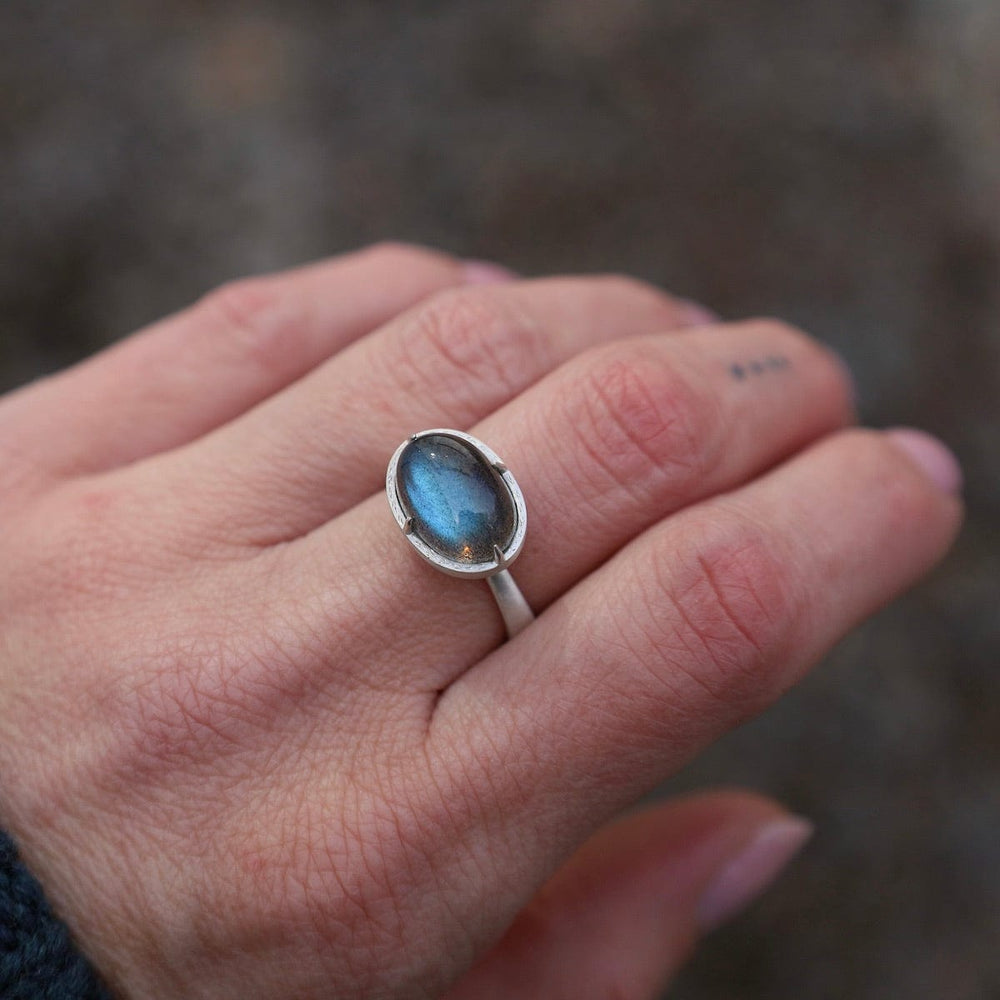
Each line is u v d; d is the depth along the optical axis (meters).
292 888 0.12
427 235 0.23
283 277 0.16
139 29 0.25
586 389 0.13
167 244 0.23
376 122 0.24
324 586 0.12
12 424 0.14
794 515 0.13
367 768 0.12
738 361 0.14
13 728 0.12
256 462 0.13
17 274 0.22
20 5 0.25
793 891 0.18
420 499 0.12
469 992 0.13
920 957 0.18
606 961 0.14
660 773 0.12
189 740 0.12
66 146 0.24
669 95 0.24
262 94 0.24
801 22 0.25
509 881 0.12
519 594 0.12
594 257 0.23
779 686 0.12
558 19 0.25
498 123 0.24
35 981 0.11
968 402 0.21
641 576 0.12
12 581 0.13
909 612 0.20
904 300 0.22
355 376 0.13
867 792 0.19
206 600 0.12
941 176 0.24
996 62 0.25
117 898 0.12
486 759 0.12
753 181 0.24
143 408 0.15
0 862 0.11
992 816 0.19
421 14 0.26
